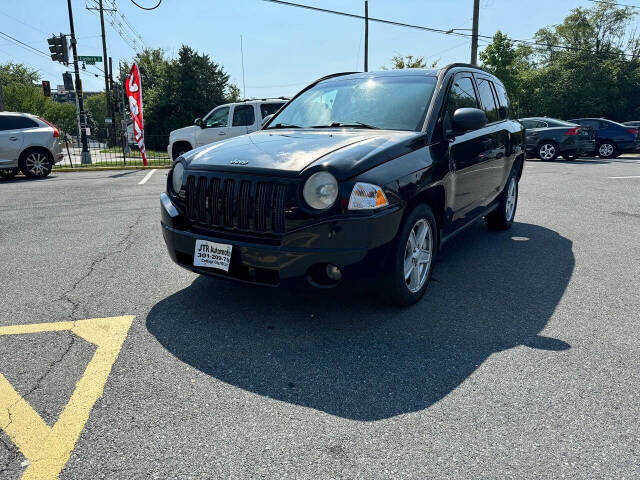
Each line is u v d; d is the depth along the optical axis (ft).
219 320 10.71
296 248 9.31
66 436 6.82
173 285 12.98
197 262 10.31
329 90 14.83
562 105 138.00
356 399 7.73
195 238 10.29
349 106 13.70
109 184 34.94
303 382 8.23
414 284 11.38
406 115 12.65
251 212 9.67
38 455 6.45
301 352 9.27
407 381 8.27
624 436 6.80
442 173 11.73
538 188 31.40
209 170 10.26
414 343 9.66
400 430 6.95
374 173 9.68
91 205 25.43
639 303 11.84
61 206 25.14
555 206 25.09
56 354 9.18
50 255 15.90
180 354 9.19
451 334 10.07
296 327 10.37
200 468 6.18
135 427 7.02
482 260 15.51
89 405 7.55
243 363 8.86
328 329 10.27
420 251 11.43
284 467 6.19
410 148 11.04
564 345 9.60
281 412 7.38
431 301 11.89
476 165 14.38
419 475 6.04
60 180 38.27
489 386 8.11
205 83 146.30
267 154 10.30
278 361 8.93
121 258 15.53
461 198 13.53
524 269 14.55
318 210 9.22
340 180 9.27
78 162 62.23
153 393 7.89
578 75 136.98
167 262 15.10
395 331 10.19
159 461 6.31
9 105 202.59
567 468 6.17
